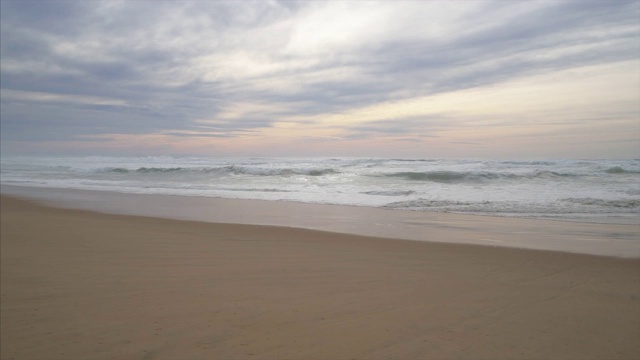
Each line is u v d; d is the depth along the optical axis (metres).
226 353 3.50
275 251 7.74
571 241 9.13
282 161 47.84
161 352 3.52
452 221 11.98
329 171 28.48
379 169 29.33
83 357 3.44
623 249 8.22
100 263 6.56
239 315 4.36
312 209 14.56
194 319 4.23
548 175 23.86
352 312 4.49
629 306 4.77
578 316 4.44
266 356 3.45
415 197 17.25
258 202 16.50
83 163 50.56
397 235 9.80
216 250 7.76
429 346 3.66
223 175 29.59
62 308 4.53
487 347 3.65
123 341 3.72
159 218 12.15
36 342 3.71
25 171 38.75
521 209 13.92
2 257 6.90
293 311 4.50
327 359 3.41
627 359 3.46
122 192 20.44
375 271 6.32
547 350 3.61
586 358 3.47
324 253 7.59
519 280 5.88
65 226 10.33
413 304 4.77
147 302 4.74
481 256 7.45
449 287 5.48
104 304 4.66
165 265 6.52
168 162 48.78
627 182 20.77
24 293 5.02
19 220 11.21
